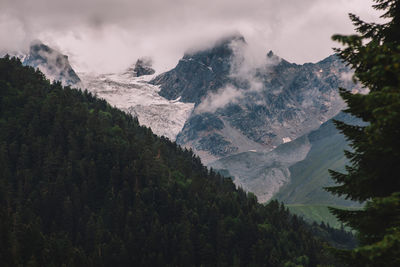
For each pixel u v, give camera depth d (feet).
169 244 590.14
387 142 65.72
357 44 60.44
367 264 66.08
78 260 467.93
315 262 589.73
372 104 61.16
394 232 59.11
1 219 466.70
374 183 74.64
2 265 418.72
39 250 458.09
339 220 77.20
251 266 576.20
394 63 54.80
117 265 534.37
